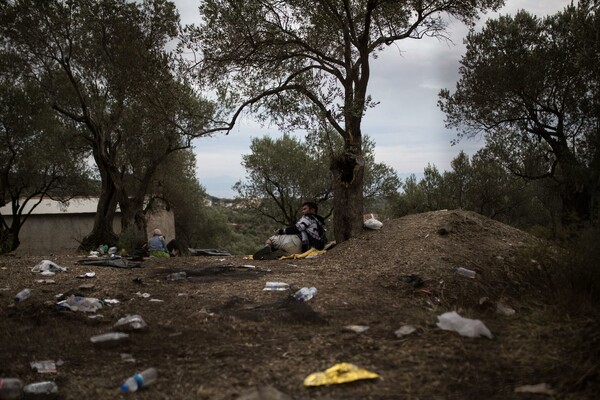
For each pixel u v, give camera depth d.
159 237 14.02
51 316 4.92
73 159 21.25
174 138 16.45
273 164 21.06
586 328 3.71
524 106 15.70
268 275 6.51
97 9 14.41
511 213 20.33
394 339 3.86
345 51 9.79
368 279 5.95
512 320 4.29
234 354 3.73
